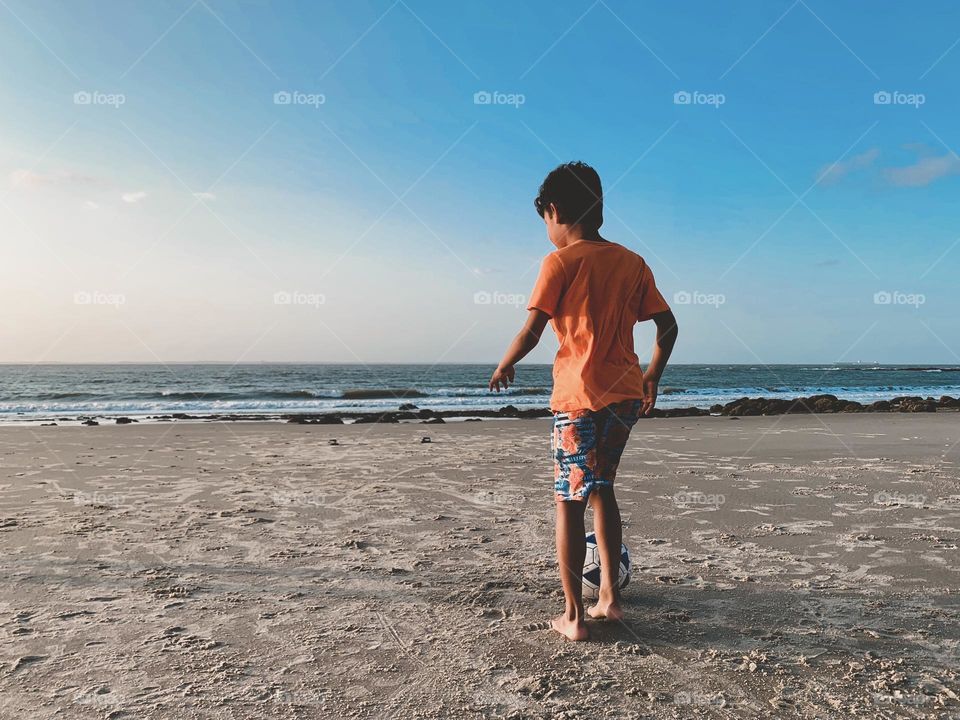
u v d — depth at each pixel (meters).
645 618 2.54
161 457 7.23
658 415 14.84
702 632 2.39
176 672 2.05
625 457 7.14
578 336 2.39
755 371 69.81
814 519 4.24
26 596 2.76
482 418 14.84
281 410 18.45
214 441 8.99
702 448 8.01
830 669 2.09
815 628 2.43
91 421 13.90
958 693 1.92
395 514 4.38
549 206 2.58
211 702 1.86
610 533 2.48
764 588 2.89
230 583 2.94
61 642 2.28
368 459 7.09
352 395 28.00
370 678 2.02
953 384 44.25
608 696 1.91
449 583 2.96
